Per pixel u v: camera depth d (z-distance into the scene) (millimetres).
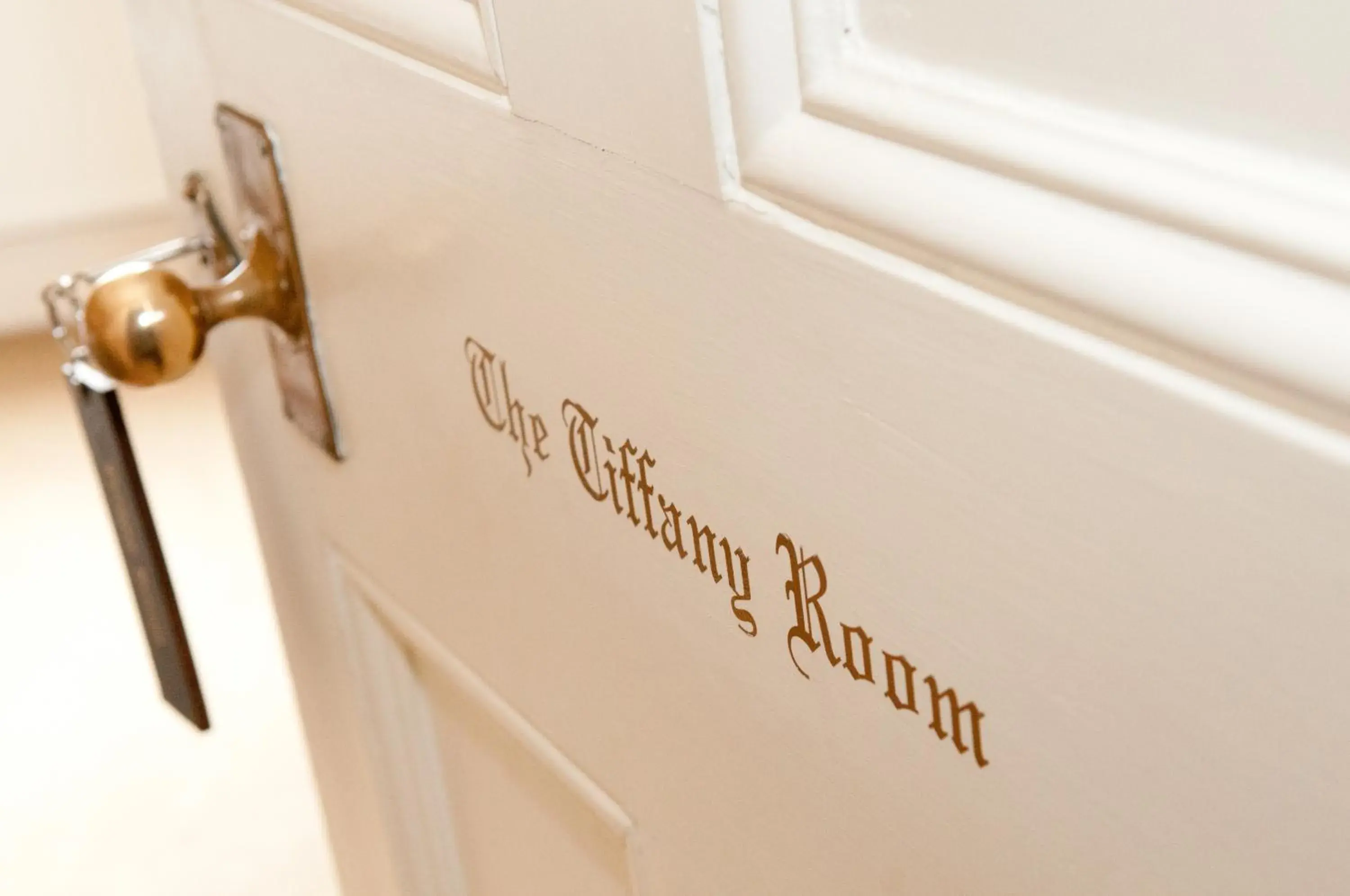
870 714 767
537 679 972
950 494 702
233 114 1020
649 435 814
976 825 741
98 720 2105
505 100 824
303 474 1129
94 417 1043
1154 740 647
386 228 931
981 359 658
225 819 1931
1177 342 550
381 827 1223
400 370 969
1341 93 484
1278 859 609
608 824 961
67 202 2840
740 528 788
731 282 749
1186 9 521
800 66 689
